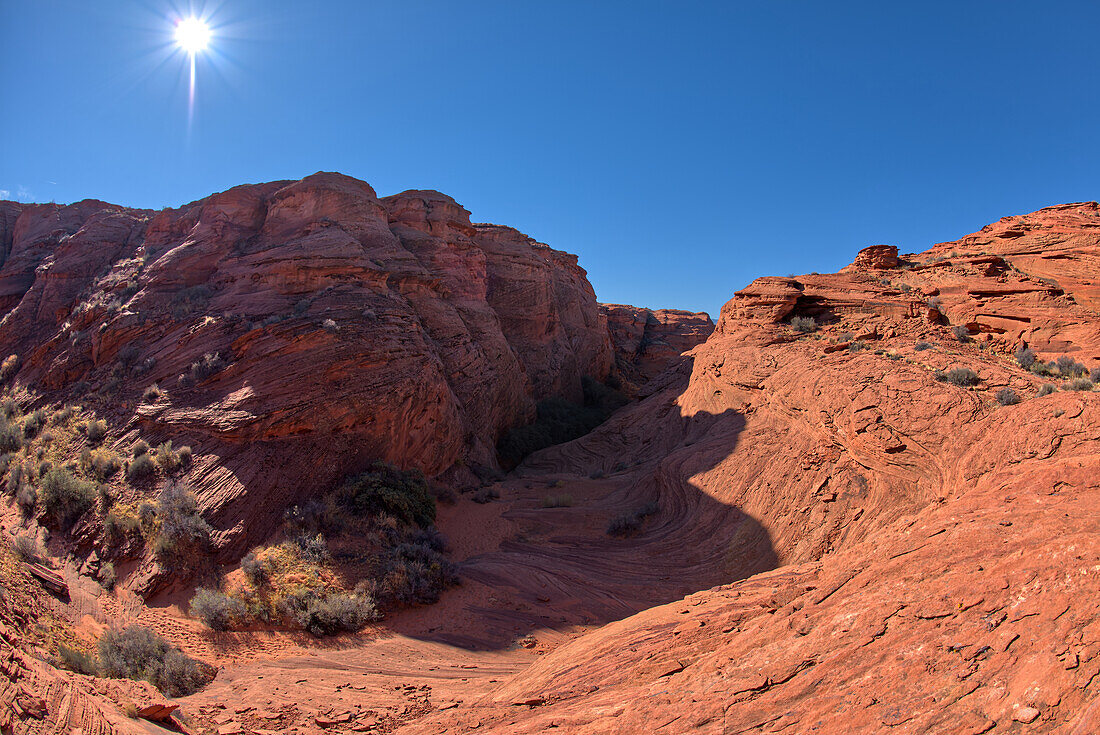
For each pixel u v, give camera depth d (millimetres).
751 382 27047
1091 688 4754
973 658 5914
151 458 20875
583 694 9391
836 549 17688
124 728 7539
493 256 49844
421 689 12344
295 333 24422
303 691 12125
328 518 20125
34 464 22312
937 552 8062
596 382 55312
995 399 18266
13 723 6219
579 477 31812
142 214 46406
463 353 34656
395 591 17516
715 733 6617
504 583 18875
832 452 20391
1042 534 7316
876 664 6551
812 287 31609
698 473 24109
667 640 10133
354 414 23328
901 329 26656
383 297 29250
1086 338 22469
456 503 26344
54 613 12742
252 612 15812
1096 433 13352
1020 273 27484
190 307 28719
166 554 17000
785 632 8086
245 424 21328
